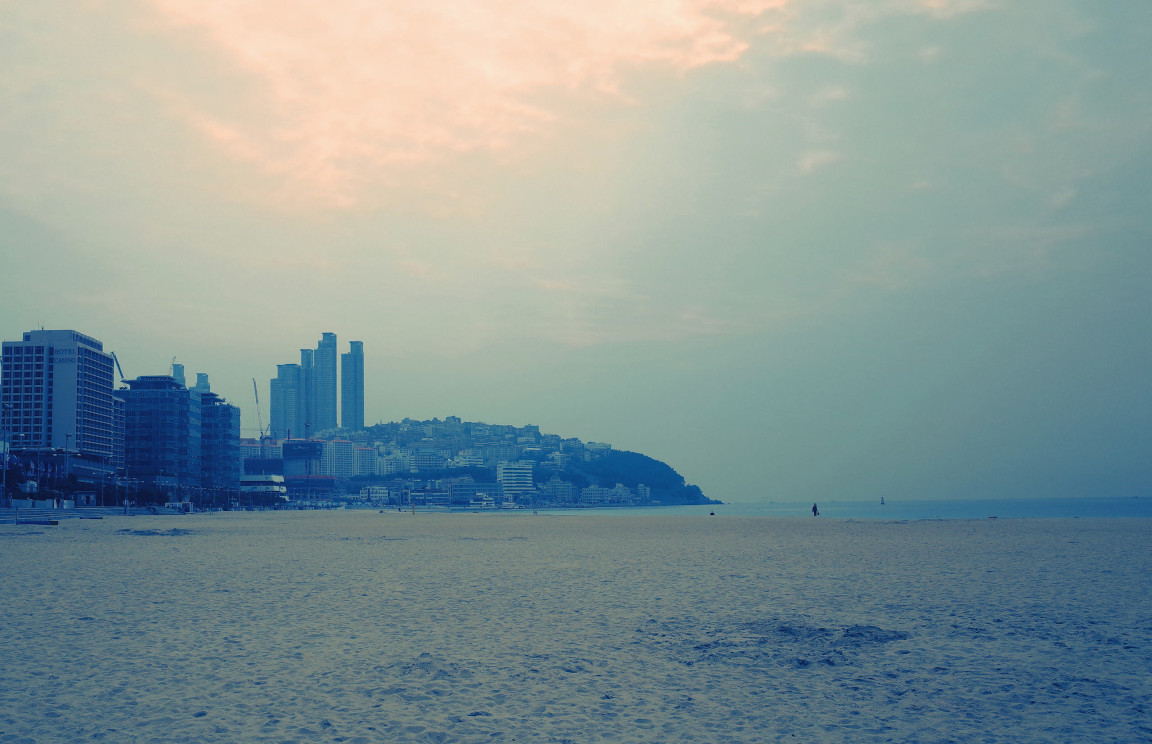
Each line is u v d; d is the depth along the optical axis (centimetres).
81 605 2408
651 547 5178
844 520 10688
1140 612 2195
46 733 1184
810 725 1235
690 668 1602
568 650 1764
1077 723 1230
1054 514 16950
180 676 1524
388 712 1299
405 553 4666
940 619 2112
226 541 5897
